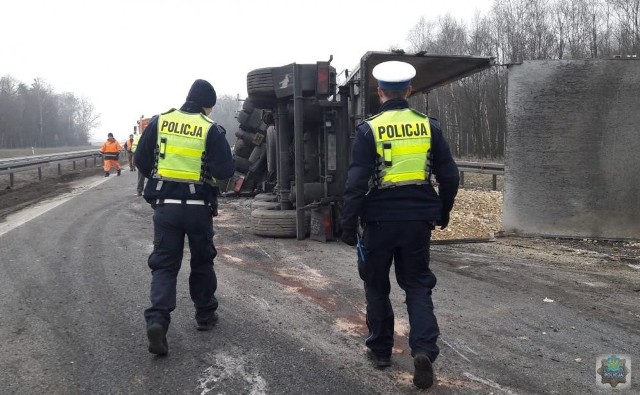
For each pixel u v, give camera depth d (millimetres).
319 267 6828
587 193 8508
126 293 5730
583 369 3926
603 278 6422
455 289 5918
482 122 45125
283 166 9219
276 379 3758
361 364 3996
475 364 3998
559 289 5953
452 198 3760
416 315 3568
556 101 8500
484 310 5230
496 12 47125
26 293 5762
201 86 4406
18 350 4277
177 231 4223
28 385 3695
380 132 3582
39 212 12164
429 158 3633
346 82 8039
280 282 6148
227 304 5371
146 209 12656
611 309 5293
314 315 5051
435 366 3957
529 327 4781
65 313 5129
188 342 4406
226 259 7285
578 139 8469
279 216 8664
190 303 5383
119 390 3623
